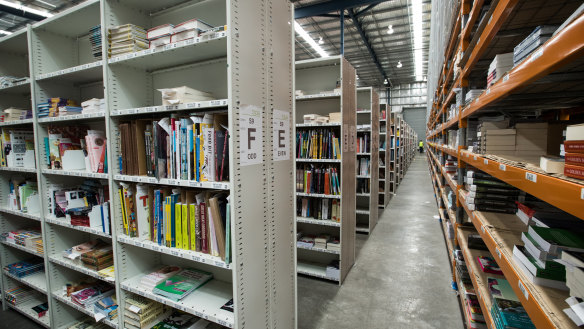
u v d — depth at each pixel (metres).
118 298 1.75
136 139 1.62
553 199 0.63
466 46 1.79
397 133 8.56
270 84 1.50
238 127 1.27
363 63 12.62
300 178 3.02
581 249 0.80
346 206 2.90
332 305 2.40
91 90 2.45
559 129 1.26
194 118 1.39
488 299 1.31
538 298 0.76
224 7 1.71
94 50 1.80
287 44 1.65
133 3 1.78
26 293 2.56
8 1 4.20
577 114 1.69
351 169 3.06
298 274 3.02
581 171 0.60
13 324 2.34
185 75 1.91
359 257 3.41
